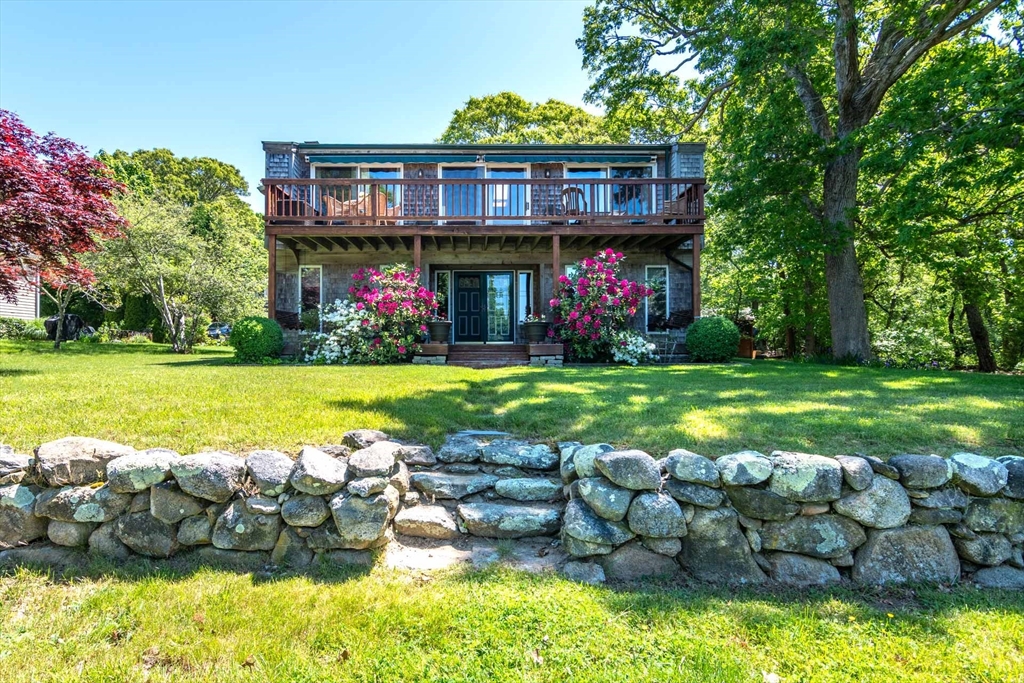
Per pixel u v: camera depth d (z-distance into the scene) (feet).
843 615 7.21
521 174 40.19
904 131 28.55
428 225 33.12
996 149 23.76
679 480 8.55
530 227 32.89
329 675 5.90
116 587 7.52
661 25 43.34
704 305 67.77
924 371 25.30
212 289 48.78
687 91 47.80
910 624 6.97
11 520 8.44
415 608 7.11
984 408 12.73
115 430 10.25
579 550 8.46
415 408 13.30
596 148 38.65
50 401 12.23
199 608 7.06
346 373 20.83
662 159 39.83
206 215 61.57
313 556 8.39
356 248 37.68
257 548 8.38
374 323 30.35
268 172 36.19
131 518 8.40
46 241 19.02
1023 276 37.42
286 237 33.58
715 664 6.10
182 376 18.25
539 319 33.81
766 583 8.09
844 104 34.45
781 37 31.53
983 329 45.55
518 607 7.20
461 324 41.06
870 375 22.40
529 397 15.08
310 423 11.28
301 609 7.07
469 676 5.92
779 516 8.30
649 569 8.29
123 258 44.73
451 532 9.16
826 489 8.22
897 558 8.17
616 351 31.78
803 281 47.24
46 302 61.82
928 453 9.56
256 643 6.38
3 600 7.25
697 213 33.32
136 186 80.02
